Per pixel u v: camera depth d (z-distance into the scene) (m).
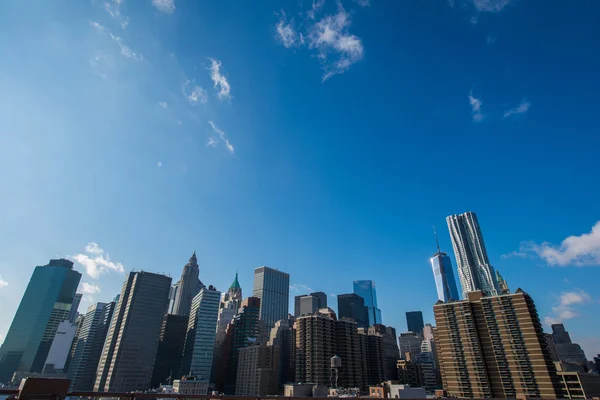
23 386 11.49
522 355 133.00
